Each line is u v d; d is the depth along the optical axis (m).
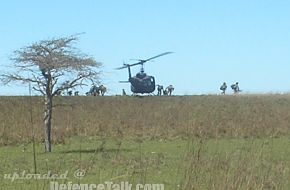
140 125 84.38
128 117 96.19
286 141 62.62
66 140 66.75
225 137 64.31
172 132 74.06
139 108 111.44
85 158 43.09
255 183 24.67
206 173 24.61
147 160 40.88
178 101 122.69
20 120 72.88
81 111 97.31
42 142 65.12
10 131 67.31
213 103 118.75
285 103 120.19
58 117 86.81
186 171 25.23
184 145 59.56
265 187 26.23
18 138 65.31
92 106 104.31
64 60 56.91
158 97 130.25
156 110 108.81
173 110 108.00
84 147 59.41
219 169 25.14
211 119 86.81
